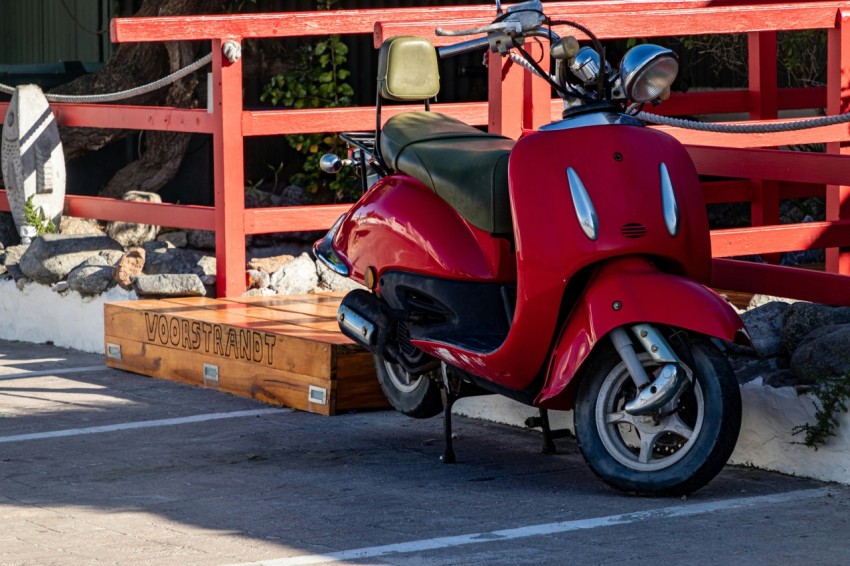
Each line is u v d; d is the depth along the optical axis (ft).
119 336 31.55
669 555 16.57
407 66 23.06
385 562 16.49
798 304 22.27
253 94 49.19
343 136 24.64
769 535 17.39
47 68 49.60
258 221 32.48
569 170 19.26
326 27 31.91
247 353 27.96
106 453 23.13
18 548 17.43
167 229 38.55
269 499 19.89
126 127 35.70
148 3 47.26
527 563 16.34
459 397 22.35
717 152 25.13
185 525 18.47
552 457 22.65
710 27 30.22
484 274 20.89
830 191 31.65
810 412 20.35
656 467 19.10
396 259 22.12
